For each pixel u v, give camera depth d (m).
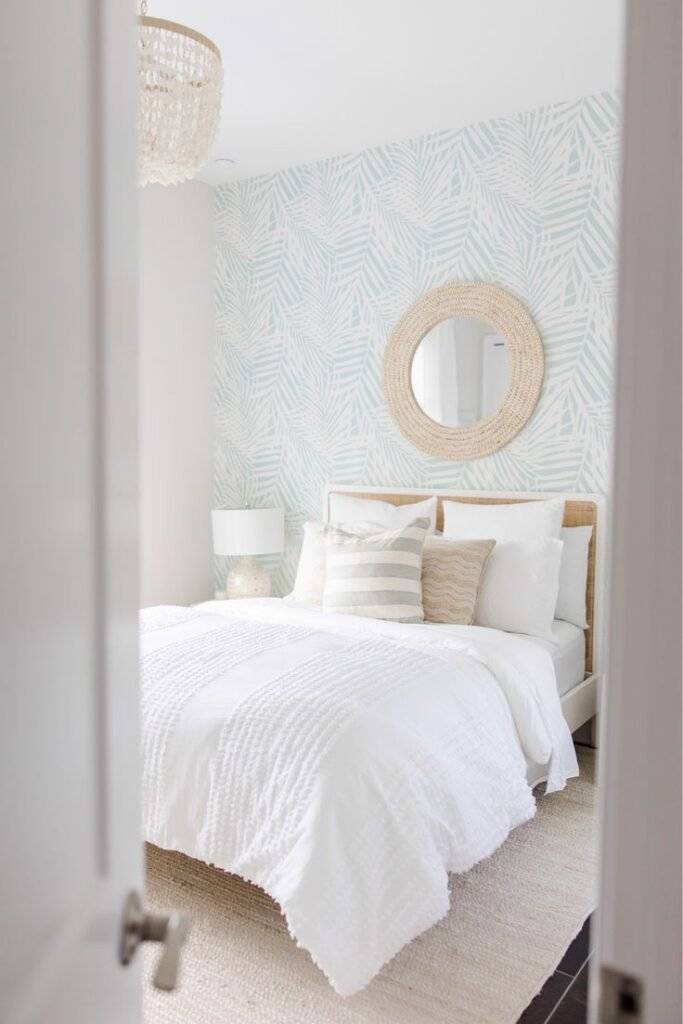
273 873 1.90
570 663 3.27
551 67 3.27
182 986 1.89
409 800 1.95
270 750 2.01
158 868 2.42
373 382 4.17
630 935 0.60
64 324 0.62
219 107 2.42
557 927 2.14
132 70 0.70
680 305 0.56
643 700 0.59
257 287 4.57
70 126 0.62
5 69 0.54
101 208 0.65
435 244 3.95
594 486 3.57
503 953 2.03
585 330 3.57
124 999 0.71
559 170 3.60
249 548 4.21
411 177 4.00
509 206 3.74
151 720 2.20
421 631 2.82
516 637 2.96
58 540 0.61
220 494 4.80
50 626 0.61
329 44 3.08
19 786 0.57
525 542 3.27
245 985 1.89
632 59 0.57
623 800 0.60
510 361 3.72
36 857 0.59
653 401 0.57
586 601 3.51
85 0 0.63
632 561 0.59
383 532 3.35
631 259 0.58
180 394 4.53
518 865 2.47
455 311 3.86
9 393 0.56
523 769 2.47
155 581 4.41
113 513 0.68
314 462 4.42
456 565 3.20
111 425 0.67
